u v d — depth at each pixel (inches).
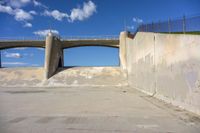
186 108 706.2
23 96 1227.2
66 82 2183.8
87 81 2172.7
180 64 757.9
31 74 2425.0
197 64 631.8
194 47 652.1
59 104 878.4
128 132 441.7
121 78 2203.5
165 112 669.3
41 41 2827.3
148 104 853.8
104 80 2171.5
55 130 457.7
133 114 641.6
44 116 619.5
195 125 499.8
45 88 1872.5
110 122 533.3
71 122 536.1
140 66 1496.1
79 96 1193.4
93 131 448.8
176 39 797.9
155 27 1241.4
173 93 832.3
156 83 1087.0
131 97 1115.9
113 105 835.4
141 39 1450.5
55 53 2610.7
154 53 1120.2
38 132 442.6
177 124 509.4
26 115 638.5
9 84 2174.0
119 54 2736.2
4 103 926.4
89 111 701.3
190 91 675.4
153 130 457.4
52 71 2439.7
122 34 2591.0
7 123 529.3
